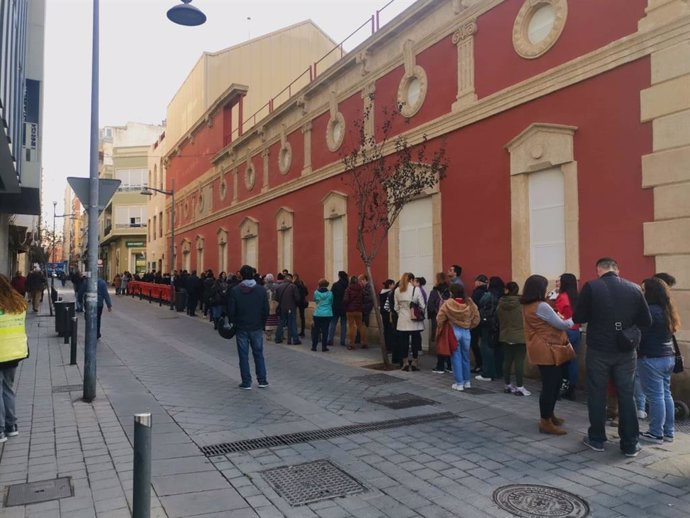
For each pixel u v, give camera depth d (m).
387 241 13.32
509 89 9.86
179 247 34.22
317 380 9.00
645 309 5.29
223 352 12.02
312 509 4.13
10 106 9.88
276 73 30.28
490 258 10.24
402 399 7.65
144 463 3.12
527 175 9.61
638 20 7.84
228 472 4.87
